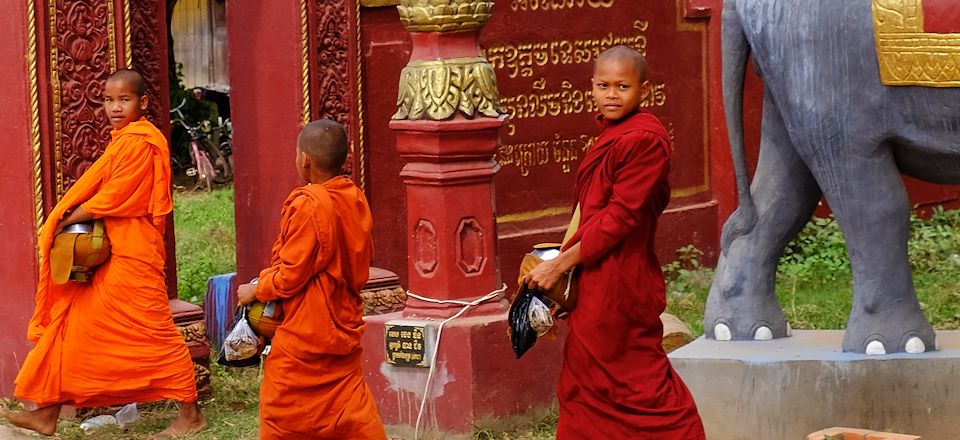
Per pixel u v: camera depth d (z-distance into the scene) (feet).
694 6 40.06
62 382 26.30
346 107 32.81
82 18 27.94
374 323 26.27
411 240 26.20
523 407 26.18
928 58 22.54
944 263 38.81
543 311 19.86
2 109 28.12
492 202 26.18
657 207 20.04
